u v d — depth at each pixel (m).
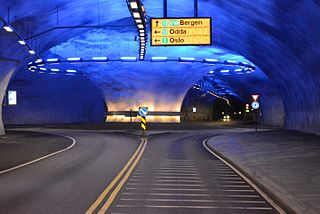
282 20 17.38
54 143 24.33
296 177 10.55
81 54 39.03
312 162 13.53
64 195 8.88
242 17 20.69
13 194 9.00
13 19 18.66
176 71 43.72
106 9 23.78
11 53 24.95
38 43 25.67
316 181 9.91
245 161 14.48
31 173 12.23
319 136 22.52
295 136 24.23
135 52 38.59
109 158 16.52
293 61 22.05
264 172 11.55
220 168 13.62
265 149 18.47
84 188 9.73
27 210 7.49
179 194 9.05
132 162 15.18
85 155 17.64
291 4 14.93
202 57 39.75
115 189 9.60
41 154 18.02
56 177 11.45
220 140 25.34
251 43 24.98
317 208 7.05
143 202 8.19
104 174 12.05
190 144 24.09
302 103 25.81
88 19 24.84
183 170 13.07
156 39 18.17
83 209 7.54
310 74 21.16
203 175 12.00
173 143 24.77
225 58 39.91
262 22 19.44
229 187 9.98
